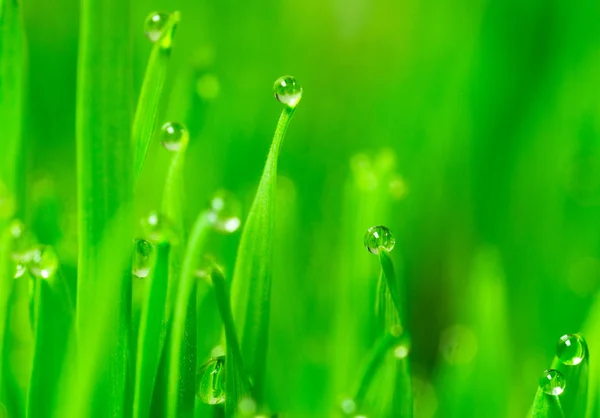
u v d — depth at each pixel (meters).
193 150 0.21
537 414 0.16
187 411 0.15
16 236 0.16
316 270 0.20
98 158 0.15
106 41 0.15
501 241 0.25
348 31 0.30
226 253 0.19
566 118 0.25
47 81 0.26
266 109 0.27
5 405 0.16
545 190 0.24
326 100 0.30
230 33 0.28
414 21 0.30
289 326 0.19
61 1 0.27
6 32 0.16
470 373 0.19
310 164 0.25
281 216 0.20
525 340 0.21
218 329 0.18
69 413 0.15
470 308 0.20
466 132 0.27
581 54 0.25
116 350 0.15
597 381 0.16
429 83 0.28
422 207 0.26
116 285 0.15
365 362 0.17
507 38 0.27
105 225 0.15
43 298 0.15
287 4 0.29
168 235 0.15
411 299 0.24
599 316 0.17
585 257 0.22
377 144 0.28
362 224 0.19
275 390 0.18
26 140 0.17
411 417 0.16
